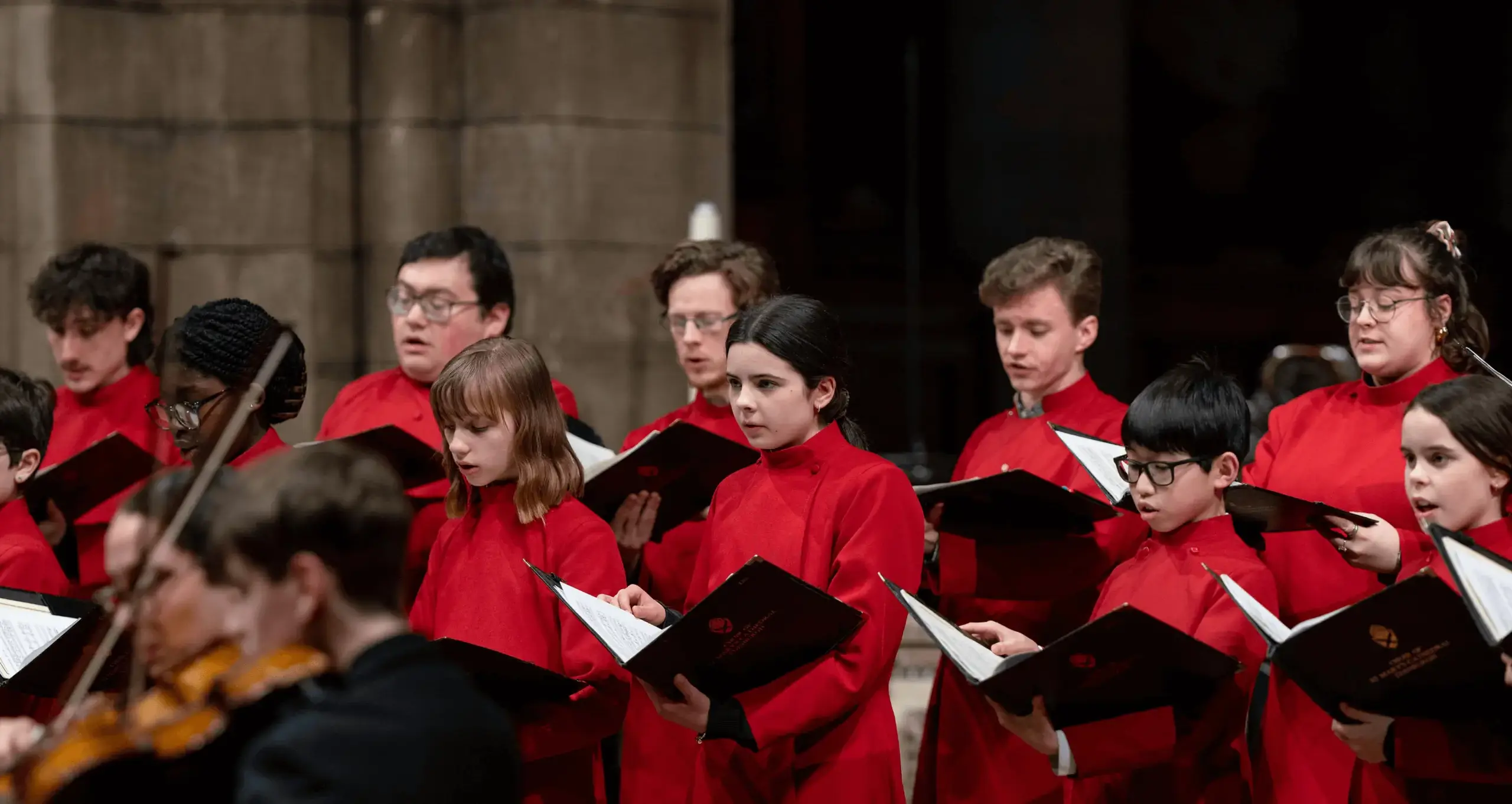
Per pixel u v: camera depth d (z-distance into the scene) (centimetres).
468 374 547
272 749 291
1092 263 705
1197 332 1731
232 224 1135
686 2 1173
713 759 534
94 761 317
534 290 1142
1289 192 1738
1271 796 539
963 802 631
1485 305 1739
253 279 1134
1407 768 444
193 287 1132
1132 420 526
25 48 1106
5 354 1116
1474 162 1738
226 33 1132
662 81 1164
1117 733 459
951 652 441
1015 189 1678
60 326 781
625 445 787
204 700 320
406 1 1140
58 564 605
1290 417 633
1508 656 395
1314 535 589
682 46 1171
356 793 285
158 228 1132
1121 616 414
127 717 330
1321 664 416
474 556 560
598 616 476
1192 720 464
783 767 511
